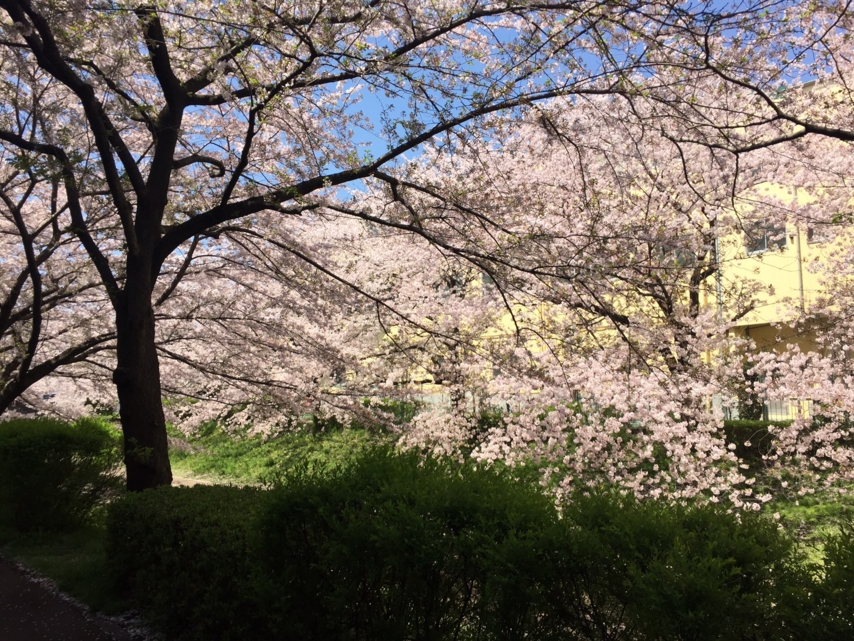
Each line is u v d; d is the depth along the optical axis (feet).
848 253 33.99
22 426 26.35
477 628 10.19
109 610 16.75
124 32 19.66
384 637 10.61
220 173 26.53
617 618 9.25
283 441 52.21
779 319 35.96
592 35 19.74
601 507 10.32
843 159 29.12
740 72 21.77
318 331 36.96
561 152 29.14
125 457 22.35
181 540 15.16
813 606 8.00
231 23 19.57
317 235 32.01
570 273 22.18
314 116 26.68
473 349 26.35
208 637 13.74
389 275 39.78
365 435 47.34
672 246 24.40
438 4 22.50
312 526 11.82
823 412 28.78
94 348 31.94
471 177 24.14
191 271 32.89
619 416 28.60
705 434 26.08
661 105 24.00
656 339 27.86
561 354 29.12
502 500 10.66
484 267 22.29
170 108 23.54
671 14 19.67
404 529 10.37
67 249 34.09
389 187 26.11
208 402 44.11
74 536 25.46
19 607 17.43
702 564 8.37
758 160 29.84
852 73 26.81
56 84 28.40
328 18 20.61
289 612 11.76
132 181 23.22
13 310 33.65
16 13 19.88
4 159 32.37
